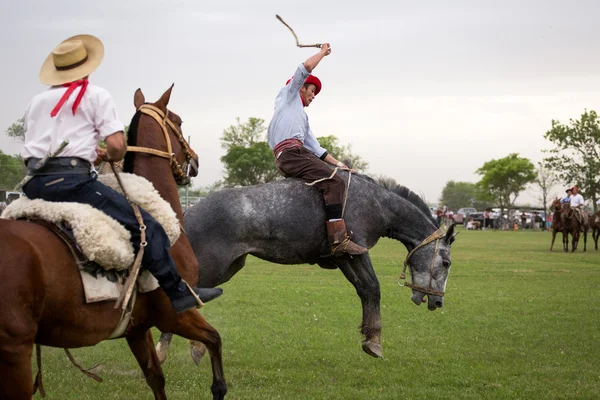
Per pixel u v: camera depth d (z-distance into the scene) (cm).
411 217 836
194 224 705
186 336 539
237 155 5047
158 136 567
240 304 1198
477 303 1244
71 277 435
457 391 677
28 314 405
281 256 754
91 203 465
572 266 2025
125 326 489
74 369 751
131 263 472
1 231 413
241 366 772
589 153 5681
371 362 798
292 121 775
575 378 727
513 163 8894
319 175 762
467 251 2717
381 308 1179
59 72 466
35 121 464
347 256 783
